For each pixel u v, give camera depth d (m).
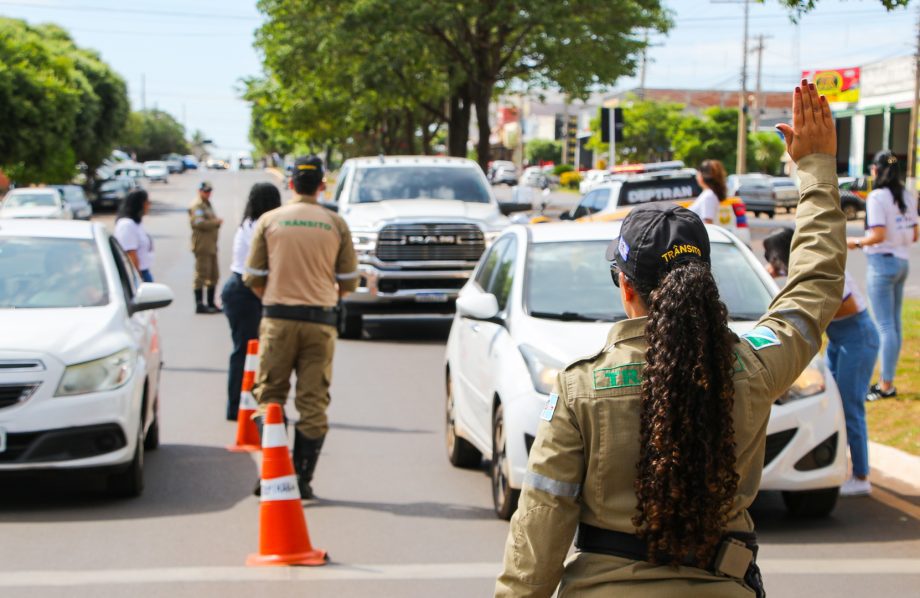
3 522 7.49
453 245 16.81
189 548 6.90
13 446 7.53
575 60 35.16
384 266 16.64
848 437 8.16
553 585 2.73
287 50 37.34
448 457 9.56
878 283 10.80
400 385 13.11
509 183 93.31
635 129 78.44
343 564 6.63
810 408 7.21
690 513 2.59
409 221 16.69
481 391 8.23
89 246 9.30
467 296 9.62
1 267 8.91
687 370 2.60
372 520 7.62
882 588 6.21
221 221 19.92
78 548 6.88
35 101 54.84
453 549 6.95
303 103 48.47
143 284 9.02
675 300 2.65
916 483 8.56
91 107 69.81
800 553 6.86
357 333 17.27
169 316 19.50
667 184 18.67
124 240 14.55
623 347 2.73
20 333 7.84
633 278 2.81
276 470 6.71
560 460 2.69
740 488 2.79
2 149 53.47
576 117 115.56
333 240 8.17
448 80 36.50
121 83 77.19
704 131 77.75
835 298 2.98
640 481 2.61
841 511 7.83
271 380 8.13
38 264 8.97
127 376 7.94
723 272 8.31
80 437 7.63
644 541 2.66
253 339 10.69
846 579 6.37
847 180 48.59
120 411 7.79
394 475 8.96
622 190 18.58
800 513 7.59
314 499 8.21
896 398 10.92
